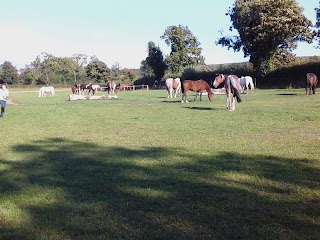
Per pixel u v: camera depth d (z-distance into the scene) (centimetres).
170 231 473
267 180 696
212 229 479
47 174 774
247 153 937
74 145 1116
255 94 3666
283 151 952
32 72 9612
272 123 1487
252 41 5212
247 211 539
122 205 574
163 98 3566
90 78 9125
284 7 4834
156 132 1331
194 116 1814
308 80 3325
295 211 534
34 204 588
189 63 7319
